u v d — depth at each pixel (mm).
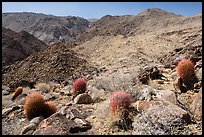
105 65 29281
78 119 7414
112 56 35375
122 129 6785
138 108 7309
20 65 34062
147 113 6746
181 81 9406
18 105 11219
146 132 6234
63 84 18812
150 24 99000
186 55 13719
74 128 6867
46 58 31547
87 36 87562
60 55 30750
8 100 14859
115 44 42719
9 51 54281
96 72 23562
